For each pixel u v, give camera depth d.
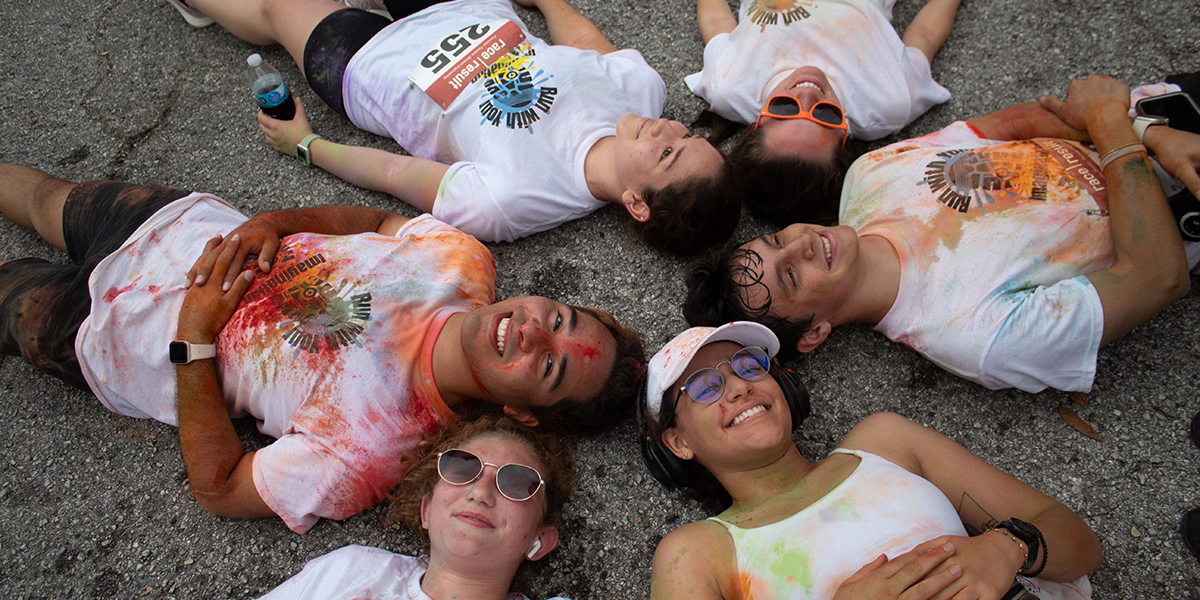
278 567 2.04
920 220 2.10
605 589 2.03
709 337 1.89
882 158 2.28
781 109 2.29
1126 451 2.07
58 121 2.70
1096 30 2.62
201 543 2.06
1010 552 1.50
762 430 1.79
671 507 2.11
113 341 2.01
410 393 1.98
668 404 1.94
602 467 2.17
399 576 1.83
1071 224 2.01
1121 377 2.15
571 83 2.45
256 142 2.66
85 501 2.12
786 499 1.84
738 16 2.83
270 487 1.88
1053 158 2.10
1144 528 1.98
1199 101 2.03
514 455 1.85
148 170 2.62
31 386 2.26
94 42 2.83
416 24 2.58
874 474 1.77
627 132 2.31
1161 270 1.84
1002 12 2.72
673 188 2.23
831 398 2.24
